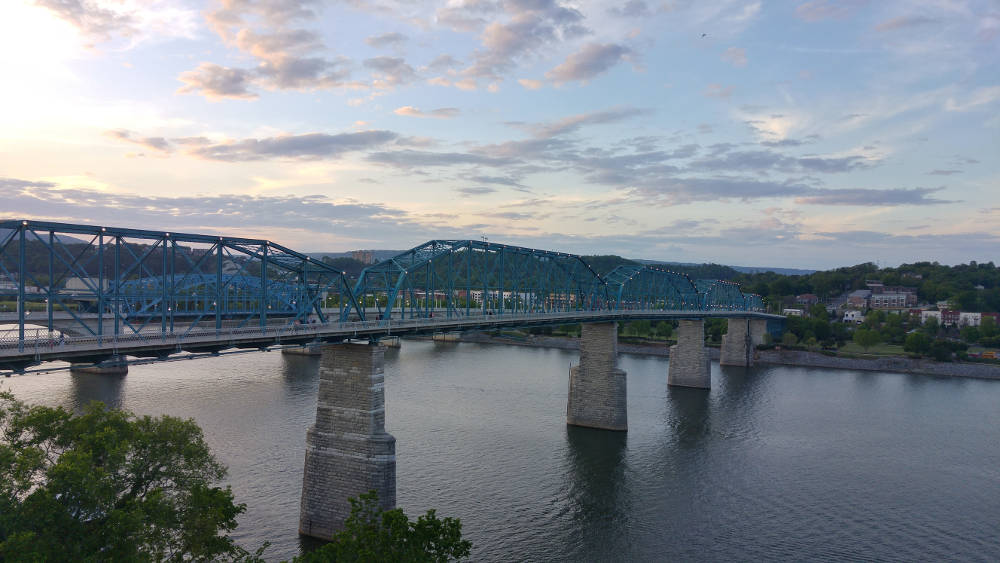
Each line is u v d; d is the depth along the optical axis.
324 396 60.09
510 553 55.53
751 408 116.88
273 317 73.44
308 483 58.97
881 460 85.06
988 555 58.06
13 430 38.50
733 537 60.44
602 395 97.81
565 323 99.44
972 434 100.31
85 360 44.91
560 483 72.31
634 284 149.62
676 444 90.38
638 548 57.66
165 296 50.94
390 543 34.62
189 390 105.75
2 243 41.44
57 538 32.03
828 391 137.62
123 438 38.97
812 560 56.31
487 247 96.38
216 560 41.00
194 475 41.09
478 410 103.06
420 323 72.06
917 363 171.88
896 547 59.25
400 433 86.88
